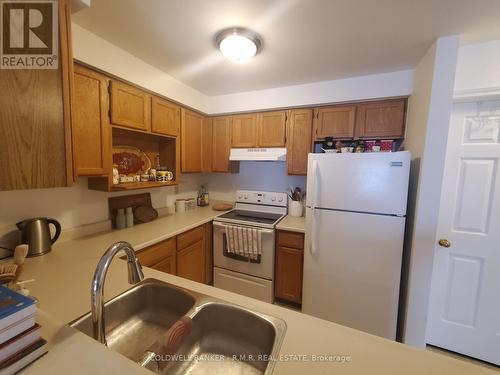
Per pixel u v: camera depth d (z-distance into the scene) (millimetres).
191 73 2020
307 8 1192
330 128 2195
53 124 839
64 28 851
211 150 2703
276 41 1506
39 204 1471
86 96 1419
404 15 1230
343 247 1737
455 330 1719
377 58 1703
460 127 1599
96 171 1493
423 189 1490
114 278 1078
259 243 2143
